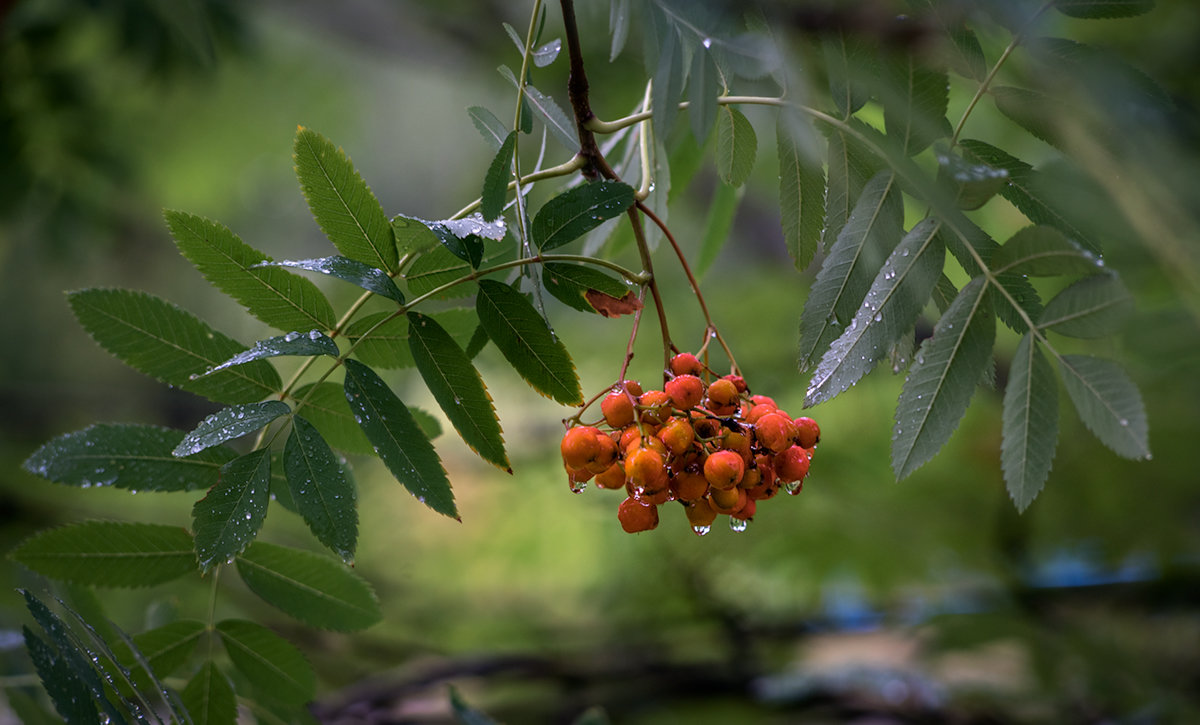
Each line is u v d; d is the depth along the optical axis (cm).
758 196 182
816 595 166
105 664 84
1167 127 80
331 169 80
